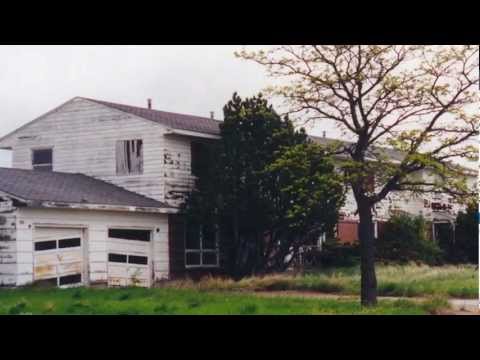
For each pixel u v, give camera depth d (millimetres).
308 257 38094
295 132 32531
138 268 32031
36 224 27781
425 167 21031
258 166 32125
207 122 38625
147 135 33812
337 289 27141
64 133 35906
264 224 32406
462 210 46656
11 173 30359
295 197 31500
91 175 35062
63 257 28891
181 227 34281
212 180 33219
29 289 26094
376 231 42781
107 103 35312
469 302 22719
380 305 21000
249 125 32688
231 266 34094
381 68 21359
